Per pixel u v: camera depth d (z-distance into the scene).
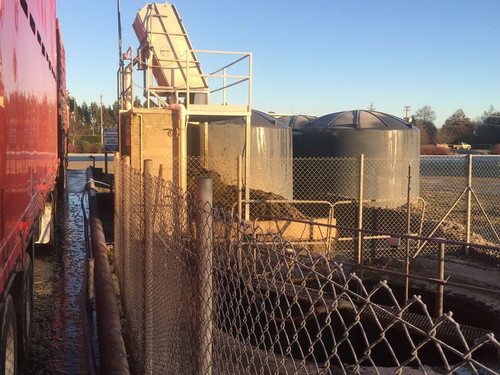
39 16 6.20
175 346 3.43
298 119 21.58
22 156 4.25
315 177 16.30
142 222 5.15
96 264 8.09
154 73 14.25
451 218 17.22
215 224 2.88
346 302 6.75
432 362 6.75
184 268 3.17
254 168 14.26
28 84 4.79
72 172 34.94
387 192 15.76
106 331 5.29
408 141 16.00
